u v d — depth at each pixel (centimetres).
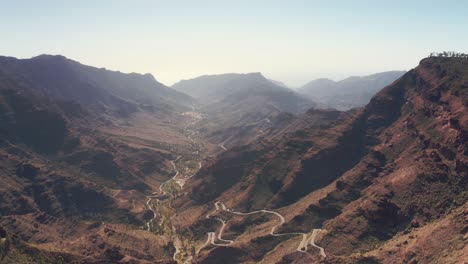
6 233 16900
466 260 14838
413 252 17788
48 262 16725
